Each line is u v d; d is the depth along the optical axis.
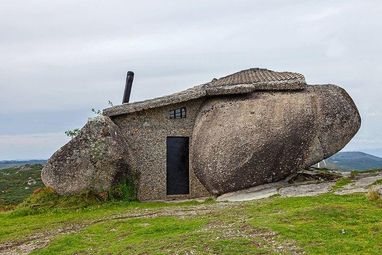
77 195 20.69
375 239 11.70
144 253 11.99
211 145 21.48
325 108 21.31
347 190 17.53
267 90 22.47
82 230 15.79
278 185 20.59
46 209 20.08
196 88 23.95
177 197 23.25
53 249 13.62
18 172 41.50
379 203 14.78
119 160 21.14
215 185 21.23
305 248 11.34
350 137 21.75
